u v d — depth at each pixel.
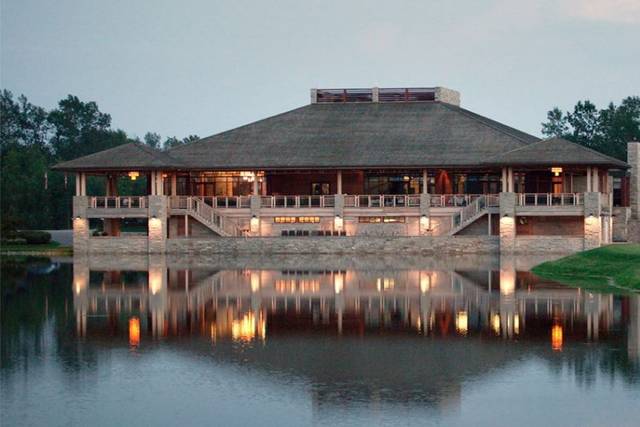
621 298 49.22
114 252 88.25
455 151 91.75
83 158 90.06
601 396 29.41
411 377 31.92
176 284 58.84
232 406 28.97
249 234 91.38
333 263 75.12
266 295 52.53
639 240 93.88
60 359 35.25
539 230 87.12
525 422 27.11
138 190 149.00
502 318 43.00
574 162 82.94
